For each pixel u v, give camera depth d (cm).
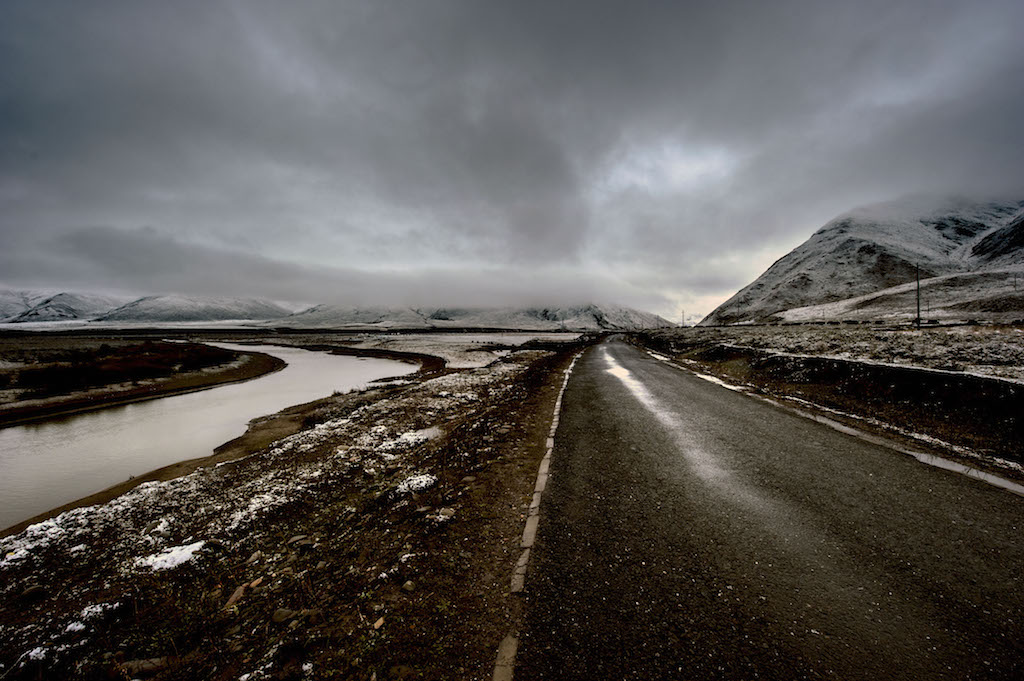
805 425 955
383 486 736
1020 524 484
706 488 618
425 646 329
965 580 387
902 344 1706
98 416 2381
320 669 313
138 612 442
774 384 1530
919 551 436
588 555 447
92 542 671
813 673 293
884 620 341
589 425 1036
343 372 4469
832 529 487
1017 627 329
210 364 5016
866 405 1096
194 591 480
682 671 297
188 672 336
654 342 5116
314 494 766
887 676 289
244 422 2027
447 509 573
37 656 372
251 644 359
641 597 377
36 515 1053
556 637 332
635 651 317
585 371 2288
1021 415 785
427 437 1092
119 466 1429
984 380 916
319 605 396
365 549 496
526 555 448
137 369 3950
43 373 3388
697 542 467
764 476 655
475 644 329
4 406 2648
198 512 751
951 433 830
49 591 532
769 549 449
